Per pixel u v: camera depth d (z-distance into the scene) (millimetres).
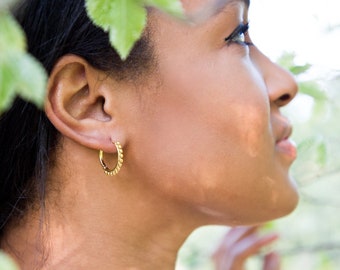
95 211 1961
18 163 1985
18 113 1967
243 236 2541
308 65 2707
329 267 3545
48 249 1967
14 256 1990
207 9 1944
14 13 1947
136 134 1926
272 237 2543
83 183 1958
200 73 1926
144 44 1908
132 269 1994
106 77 1921
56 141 1961
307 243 4016
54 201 1967
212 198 1942
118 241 1977
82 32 1913
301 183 3037
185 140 1914
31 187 1978
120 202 1961
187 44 1930
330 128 3363
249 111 1932
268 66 2070
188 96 1916
